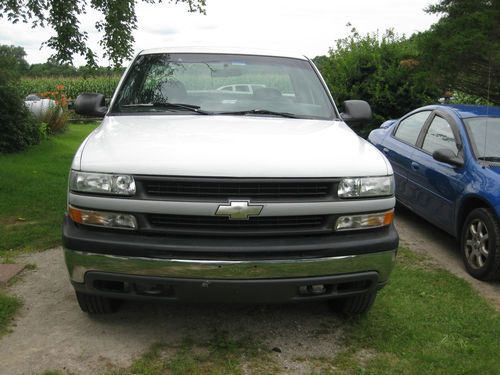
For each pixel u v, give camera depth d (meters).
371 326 3.83
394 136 7.12
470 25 7.65
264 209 3.12
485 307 4.25
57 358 3.30
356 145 3.64
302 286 3.24
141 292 3.27
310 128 3.96
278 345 3.55
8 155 10.07
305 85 4.77
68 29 8.22
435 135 6.12
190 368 3.21
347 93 11.52
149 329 3.70
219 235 3.13
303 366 3.31
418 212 6.18
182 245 3.10
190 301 3.23
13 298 4.06
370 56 11.45
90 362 3.27
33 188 7.57
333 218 3.26
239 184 3.11
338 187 3.24
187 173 3.08
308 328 3.79
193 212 3.09
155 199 3.10
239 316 3.94
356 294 3.45
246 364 3.30
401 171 6.60
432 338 3.69
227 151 3.25
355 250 3.26
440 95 10.84
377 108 11.25
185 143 3.36
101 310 3.76
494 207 4.71
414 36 8.96
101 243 3.14
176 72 4.67
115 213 3.16
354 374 3.24
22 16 8.05
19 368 3.18
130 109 4.35
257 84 4.66
